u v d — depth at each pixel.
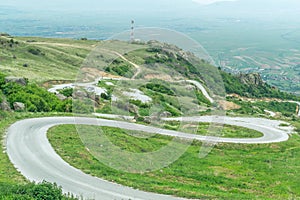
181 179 22.36
